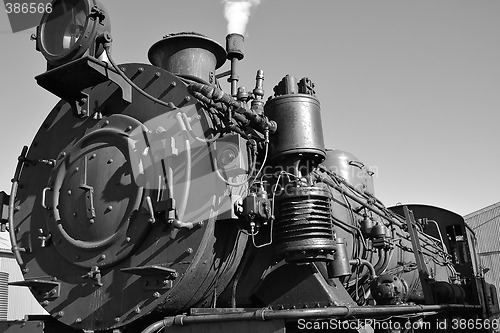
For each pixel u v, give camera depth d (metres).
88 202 4.27
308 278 4.30
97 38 4.26
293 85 4.56
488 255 28.12
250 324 3.50
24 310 20.34
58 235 4.45
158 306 3.84
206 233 3.82
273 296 4.39
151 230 4.03
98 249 4.17
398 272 7.68
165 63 4.89
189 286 3.93
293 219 4.14
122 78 4.39
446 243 11.61
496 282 27.36
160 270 3.74
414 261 8.50
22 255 4.68
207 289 4.16
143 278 3.94
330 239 4.18
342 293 4.50
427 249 9.34
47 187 4.62
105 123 4.46
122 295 4.01
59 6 4.42
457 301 9.67
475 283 10.87
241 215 3.93
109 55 4.24
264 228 4.41
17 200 4.88
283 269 4.41
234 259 4.23
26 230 4.73
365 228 6.27
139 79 4.47
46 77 4.28
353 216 6.14
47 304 4.36
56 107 4.97
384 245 6.28
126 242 4.04
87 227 4.25
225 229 4.09
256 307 4.71
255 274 4.48
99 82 4.38
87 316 4.13
